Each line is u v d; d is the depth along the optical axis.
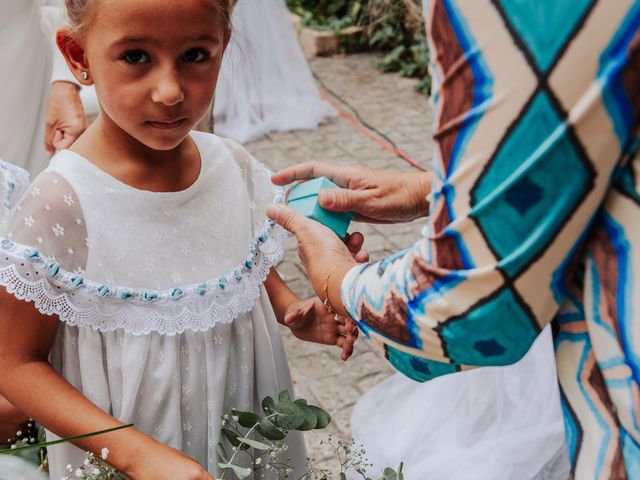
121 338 1.17
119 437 1.10
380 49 6.15
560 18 0.69
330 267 1.11
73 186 1.12
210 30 1.03
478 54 0.74
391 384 1.83
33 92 1.92
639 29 0.68
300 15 6.52
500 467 1.44
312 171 1.45
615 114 0.71
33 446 1.01
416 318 0.88
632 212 0.75
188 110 1.07
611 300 0.80
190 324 1.19
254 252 1.33
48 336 1.14
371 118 4.87
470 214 0.79
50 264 1.07
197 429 1.27
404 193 1.42
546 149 0.72
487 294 0.82
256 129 4.52
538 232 0.77
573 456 0.91
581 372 0.88
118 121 1.07
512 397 1.55
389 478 1.29
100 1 0.99
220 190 1.29
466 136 0.77
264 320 1.37
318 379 2.54
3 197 1.23
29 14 1.84
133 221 1.17
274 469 1.43
